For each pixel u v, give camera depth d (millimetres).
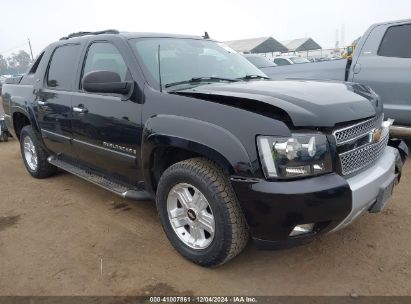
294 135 2492
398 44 5555
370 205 2891
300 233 2605
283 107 2541
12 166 6195
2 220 4043
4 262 3197
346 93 3020
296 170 2482
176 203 3152
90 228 3775
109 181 3943
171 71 3486
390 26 5664
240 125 2600
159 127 3016
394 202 4133
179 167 2939
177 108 2963
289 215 2467
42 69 4781
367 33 5918
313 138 2512
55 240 3557
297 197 2432
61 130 4328
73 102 4023
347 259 3102
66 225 3861
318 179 2521
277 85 3162
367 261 3062
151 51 3582
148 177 3322
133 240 3508
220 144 2625
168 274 2975
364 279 2844
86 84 3209
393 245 3277
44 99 4574
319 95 2846
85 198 4582
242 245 2811
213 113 2748
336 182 2535
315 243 3352
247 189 2531
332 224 2609
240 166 2545
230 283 2850
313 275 2916
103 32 4121
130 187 3709
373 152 3010
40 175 5297
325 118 2572
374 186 2789
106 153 3705
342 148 2656
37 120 4793
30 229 3803
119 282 2891
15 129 5621
